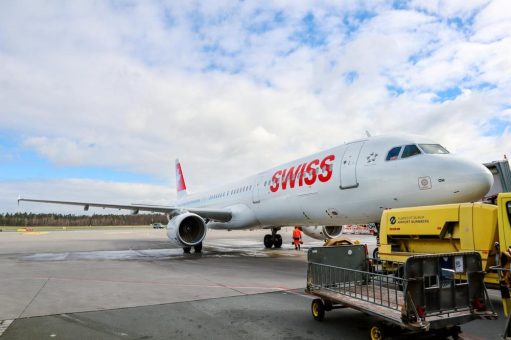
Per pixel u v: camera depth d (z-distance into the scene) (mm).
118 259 14766
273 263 13391
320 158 12945
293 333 4984
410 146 10109
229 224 19016
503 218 5832
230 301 6887
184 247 16609
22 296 7316
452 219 7102
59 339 4695
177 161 34594
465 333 4977
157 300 6961
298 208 13695
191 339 4727
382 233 8719
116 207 21562
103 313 5992
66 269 11492
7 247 21844
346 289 5910
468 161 9180
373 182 10484
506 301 4812
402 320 4035
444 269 4340
